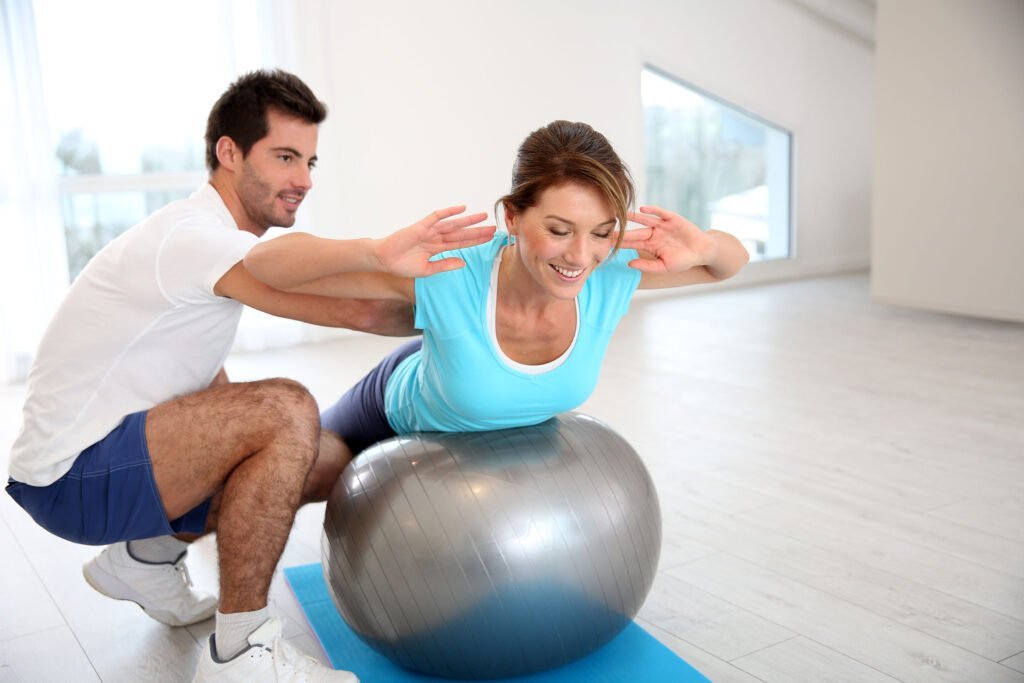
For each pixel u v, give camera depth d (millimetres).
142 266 1585
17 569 2225
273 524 1563
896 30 4766
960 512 2357
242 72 4609
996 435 2949
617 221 1391
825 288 6066
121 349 1614
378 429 1886
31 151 4191
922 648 1731
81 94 4473
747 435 3062
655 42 5832
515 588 1483
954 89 4559
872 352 4191
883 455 2809
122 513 1617
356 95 4910
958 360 3963
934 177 4727
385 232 5113
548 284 1406
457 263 1415
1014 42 4270
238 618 1548
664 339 4684
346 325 1658
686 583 2031
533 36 5398
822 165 6621
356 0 4840
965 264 4660
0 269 4191
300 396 1635
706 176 6270
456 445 1579
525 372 1549
